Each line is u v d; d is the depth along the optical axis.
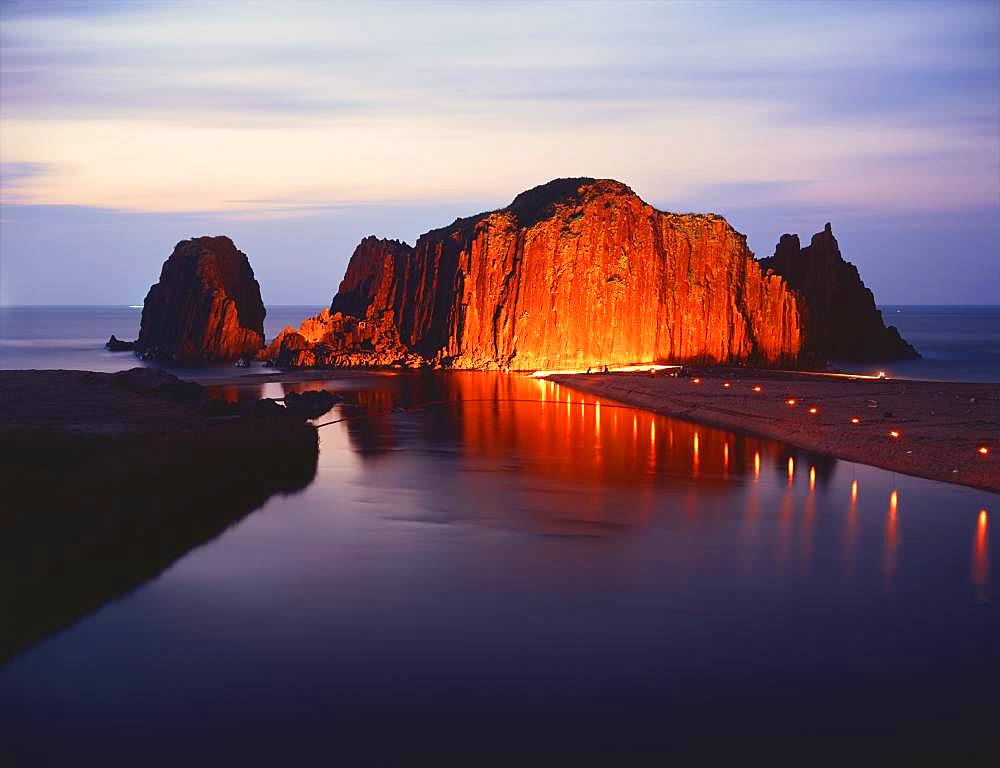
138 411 70.88
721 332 151.25
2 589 30.70
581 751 23.75
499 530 44.47
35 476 44.03
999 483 54.50
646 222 149.75
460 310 150.50
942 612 33.41
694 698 26.53
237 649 29.78
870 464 62.38
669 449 69.31
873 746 23.97
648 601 34.44
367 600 34.34
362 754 23.59
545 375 135.38
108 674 27.92
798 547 41.75
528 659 29.14
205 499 47.47
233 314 168.25
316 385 120.56
